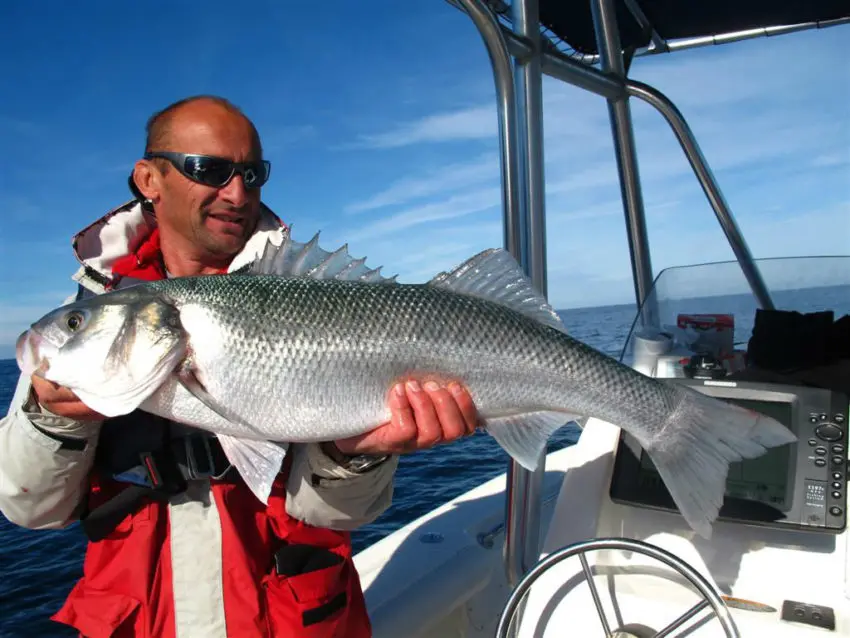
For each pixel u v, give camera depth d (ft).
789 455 2.73
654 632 2.61
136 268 2.80
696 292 3.56
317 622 2.37
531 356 2.72
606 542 2.42
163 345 2.43
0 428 2.31
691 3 4.81
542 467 3.16
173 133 2.60
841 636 2.48
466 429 2.56
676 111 4.37
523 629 2.78
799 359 3.01
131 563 2.29
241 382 2.48
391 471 2.57
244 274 2.60
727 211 4.75
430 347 2.61
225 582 2.28
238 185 2.63
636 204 4.65
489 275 2.78
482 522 4.37
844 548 2.72
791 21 5.02
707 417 2.64
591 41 5.34
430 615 3.44
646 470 2.92
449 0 2.88
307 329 2.52
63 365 2.34
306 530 2.45
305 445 2.52
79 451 2.23
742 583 2.80
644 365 3.41
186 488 2.38
